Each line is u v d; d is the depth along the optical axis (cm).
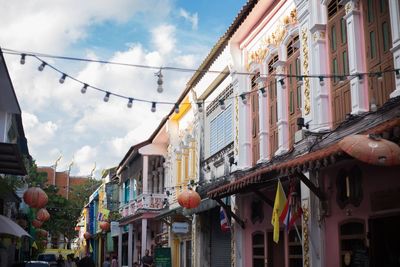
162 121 2728
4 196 1614
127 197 3803
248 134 1717
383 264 973
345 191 1092
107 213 3931
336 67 1213
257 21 1648
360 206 1036
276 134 1516
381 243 984
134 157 3312
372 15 1105
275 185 1338
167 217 2505
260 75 1623
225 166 1914
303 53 1334
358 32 1138
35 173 3047
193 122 2359
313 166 955
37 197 1545
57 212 4131
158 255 2164
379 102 1058
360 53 1128
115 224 3584
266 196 1426
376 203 985
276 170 1111
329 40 1249
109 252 4256
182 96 2428
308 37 1309
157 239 2936
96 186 6050
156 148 2970
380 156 753
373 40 1097
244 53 1759
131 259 3134
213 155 2055
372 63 1095
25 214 2630
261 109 1609
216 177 2025
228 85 1922
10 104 1722
